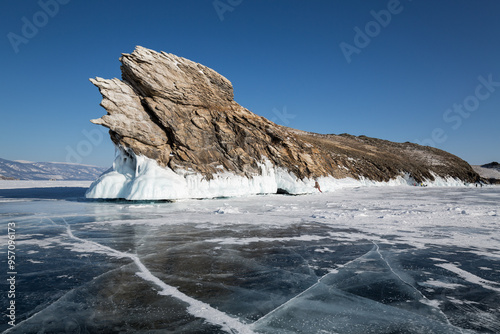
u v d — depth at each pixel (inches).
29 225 405.7
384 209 571.8
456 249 275.6
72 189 1322.6
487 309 152.9
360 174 1520.7
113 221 438.0
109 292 175.9
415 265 228.7
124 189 781.3
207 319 141.9
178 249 278.4
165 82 901.2
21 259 245.4
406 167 1772.9
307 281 195.3
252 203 701.9
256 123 1098.1
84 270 217.2
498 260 240.7
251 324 137.2
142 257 251.8
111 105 818.8
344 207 612.7
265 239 319.3
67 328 133.3
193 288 182.9
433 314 147.4
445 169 2090.3
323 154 1434.5
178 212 539.8
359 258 248.2
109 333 128.6
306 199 813.2
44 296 170.1
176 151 880.3
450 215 478.3
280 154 1084.5
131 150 814.5
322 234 344.8
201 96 997.2
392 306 157.0
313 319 142.4
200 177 861.2
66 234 346.0
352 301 163.6
